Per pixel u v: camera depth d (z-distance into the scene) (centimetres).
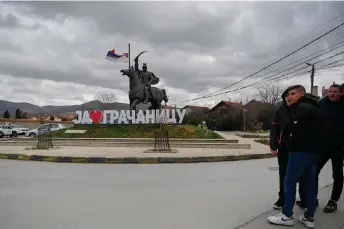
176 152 1355
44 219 442
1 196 578
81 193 606
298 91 426
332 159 477
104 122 2205
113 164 1070
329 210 468
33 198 564
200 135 2006
